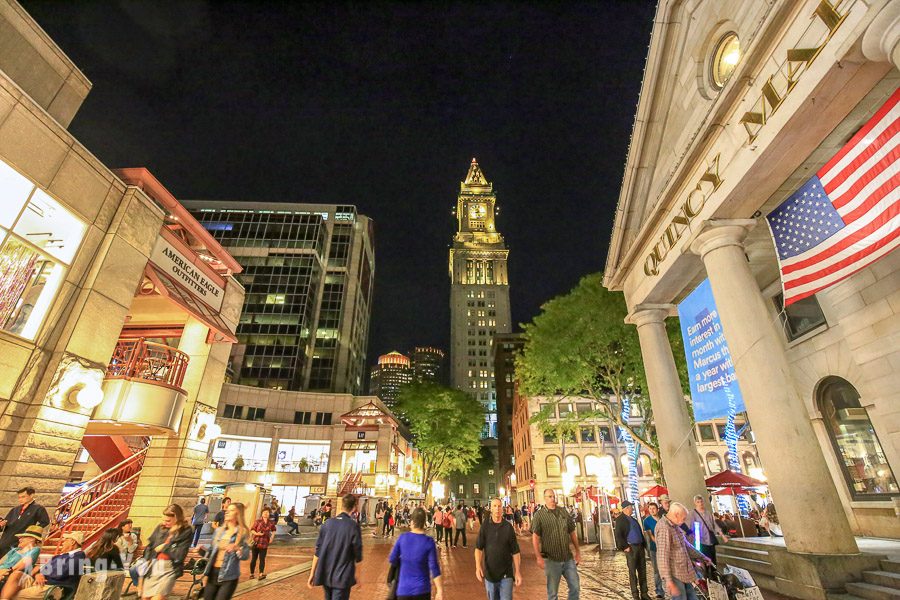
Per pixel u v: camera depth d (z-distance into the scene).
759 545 10.34
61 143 10.34
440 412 49.09
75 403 10.22
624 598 9.46
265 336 72.25
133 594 8.38
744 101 9.41
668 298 14.99
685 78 12.45
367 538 26.03
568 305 21.73
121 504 14.10
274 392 52.50
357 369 86.38
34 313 9.83
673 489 13.11
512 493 75.31
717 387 12.00
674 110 13.09
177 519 6.62
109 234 11.52
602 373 22.23
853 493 12.90
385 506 27.50
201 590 7.77
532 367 23.41
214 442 46.66
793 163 8.98
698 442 46.22
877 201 7.32
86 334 10.56
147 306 15.96
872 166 7.40
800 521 8.28
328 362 76.50
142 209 12.61
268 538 11.55
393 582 5.38
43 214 10.06
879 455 12.06
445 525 22.08
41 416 9.52
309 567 13.57
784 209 9.61
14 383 9.27
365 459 45.88
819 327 13.50
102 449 15.42
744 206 10.19
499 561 6.35
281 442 49.38
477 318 146.00
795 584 8.10
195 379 15.88
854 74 7.29
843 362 12.70
